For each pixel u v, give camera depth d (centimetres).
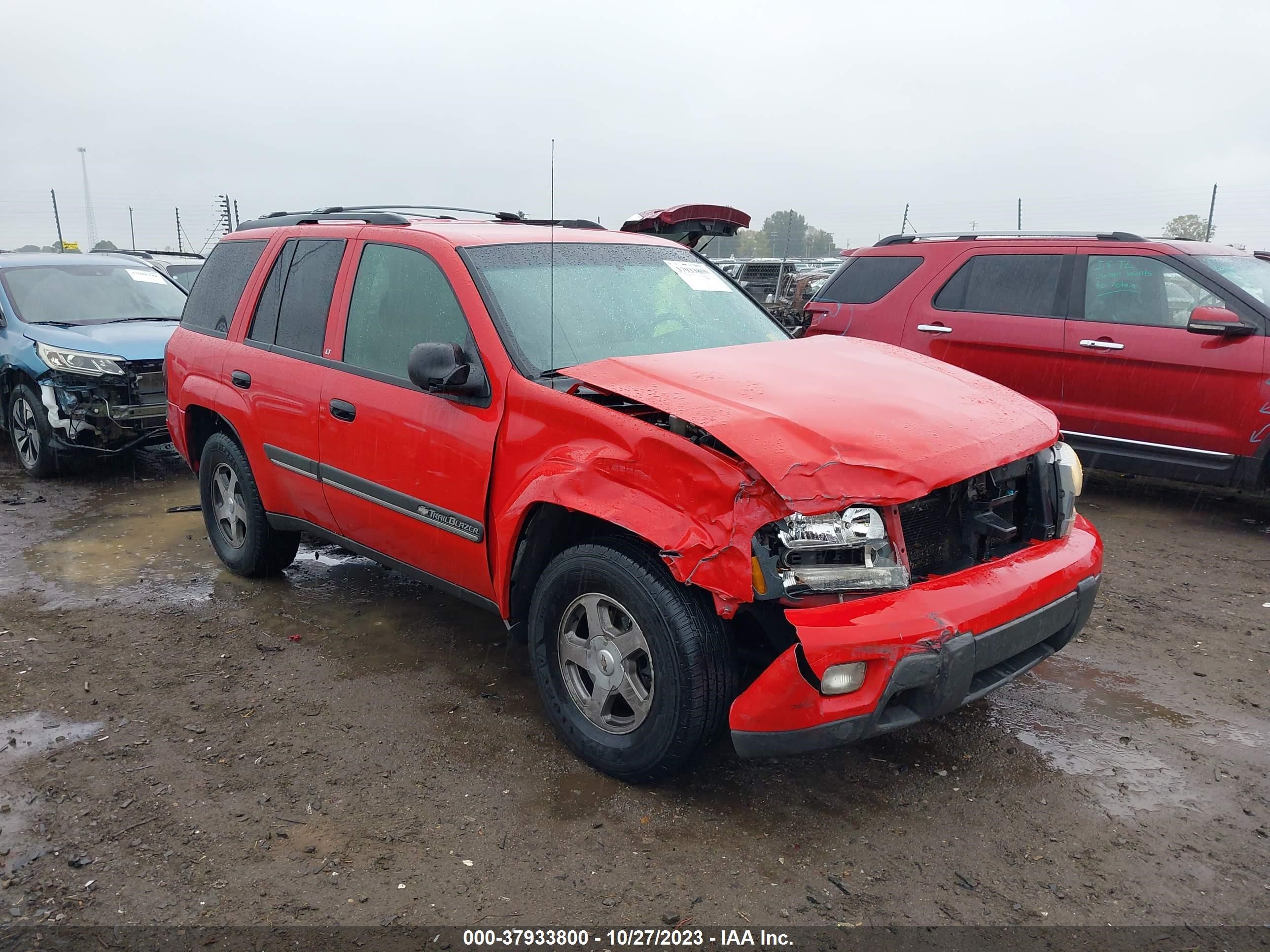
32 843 290
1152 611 487
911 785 324
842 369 355
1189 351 619
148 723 365
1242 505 698
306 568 548
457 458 358
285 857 283
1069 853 287
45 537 610
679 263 452
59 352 719
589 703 329
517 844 289
